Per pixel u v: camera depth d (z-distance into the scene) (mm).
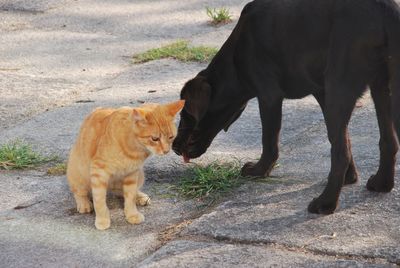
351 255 6832
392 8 7203
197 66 12961
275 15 7863
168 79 12367
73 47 14242
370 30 7203
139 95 11617
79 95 11781
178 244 7117
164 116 7293
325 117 7574
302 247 6996
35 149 9703
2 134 10258
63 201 8227
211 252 6945
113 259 6996
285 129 10164
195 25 15344
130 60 13492
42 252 7152
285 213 7656
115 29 15289
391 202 7840
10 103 11430
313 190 8219
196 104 8312
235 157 9227
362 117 10484
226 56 8391
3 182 8789
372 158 9047
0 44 14461
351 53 7297
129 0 17312
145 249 7141
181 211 7930
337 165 7500
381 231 7234
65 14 16281
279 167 8938
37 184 8703
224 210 7777
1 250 7219
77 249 7191
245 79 8320
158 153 7262
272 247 7027
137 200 8062
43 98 11633
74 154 7789
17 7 16703
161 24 15492
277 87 8148
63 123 10586
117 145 7324
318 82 7840
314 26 7562
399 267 6645
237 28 8242
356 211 7664
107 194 8234
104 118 7605
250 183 8477
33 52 13953
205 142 8742
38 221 7770
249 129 10242
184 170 8945
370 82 7430
